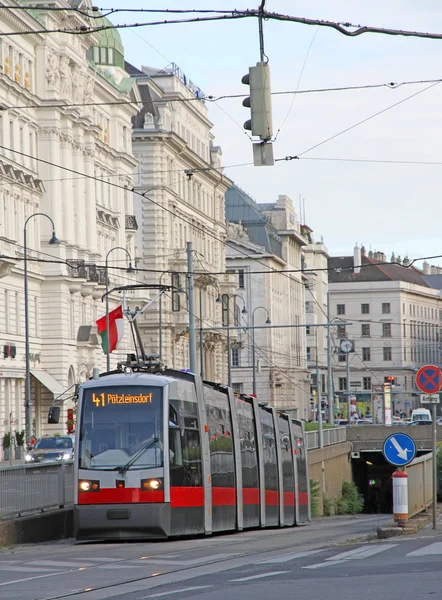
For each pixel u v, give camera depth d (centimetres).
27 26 12912
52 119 13712
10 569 3538
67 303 13850
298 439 7812
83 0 14250
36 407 13600
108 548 4431
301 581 2872
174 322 18425
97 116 15650
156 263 18450
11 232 12700
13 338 12619
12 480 4725
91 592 2867
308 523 7894
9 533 4584
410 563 3216
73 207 14338
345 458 14462
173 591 2795
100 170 15775
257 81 3603
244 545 4466
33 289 13400
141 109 18725
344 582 2809
